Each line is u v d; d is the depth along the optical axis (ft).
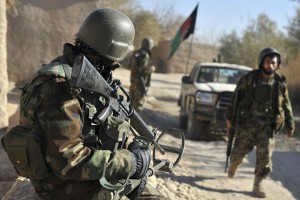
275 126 17.04
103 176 6.32
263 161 17.13
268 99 16.89
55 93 6.14
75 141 6.10
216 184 18.56
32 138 6.26
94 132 6.61
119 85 7.22
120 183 6.56
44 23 30.09
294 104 48.67
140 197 8.38
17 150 6.31
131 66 28.30
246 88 17.19
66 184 6.60
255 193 17.66
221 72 31.63
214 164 22.09
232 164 17.99
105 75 6.95
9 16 29.53
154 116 38.96
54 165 6.10
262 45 85.30
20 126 6.54
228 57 91.40
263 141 17.07
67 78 6.26
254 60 86.38
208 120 28.09
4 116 19.12
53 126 6.05
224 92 27.89
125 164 6.50
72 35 30.42
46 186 6.67
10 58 29.94
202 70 31.78
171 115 42.98
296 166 23.52
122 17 6.88
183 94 33.91
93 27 6.63
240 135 17.54
